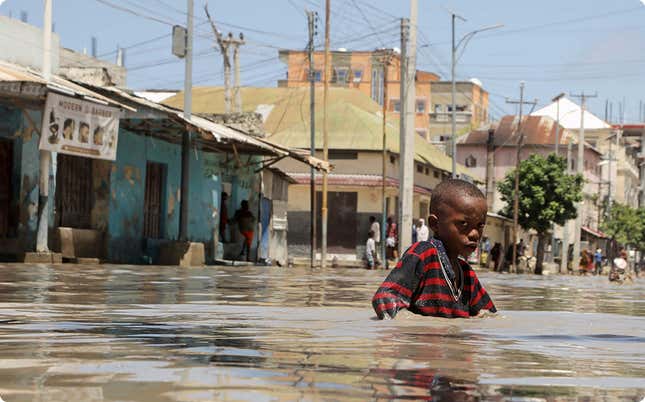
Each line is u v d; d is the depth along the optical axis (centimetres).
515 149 7888
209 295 707
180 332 359
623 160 10512
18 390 198
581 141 5997
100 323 399
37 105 1780
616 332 407
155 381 215
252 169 3136
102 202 2100
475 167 7912
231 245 2975
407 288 450
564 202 5706
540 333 388
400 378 229
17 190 1842
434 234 468
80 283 866
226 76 4147
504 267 5531
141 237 2267
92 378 219
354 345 312
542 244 5753
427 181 5059
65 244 1928
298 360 265
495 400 202
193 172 2620
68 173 2008
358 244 4219
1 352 274
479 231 457
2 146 1820
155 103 2245
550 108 9769
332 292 814
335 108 4488
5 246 1822
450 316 450
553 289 1260
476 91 8812
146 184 2345
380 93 7538
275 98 4906
